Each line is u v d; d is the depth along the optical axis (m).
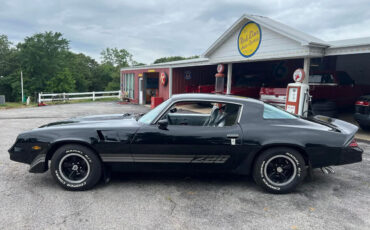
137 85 20.47
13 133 7.74
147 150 3.64
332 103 9.27
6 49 56.00
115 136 3.61
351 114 11.46
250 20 9.62
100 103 20.28
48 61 45.81
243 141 3.58
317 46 7.86
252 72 17.00
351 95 10.96
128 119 4.20
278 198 3.54
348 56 14.51
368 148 6.21
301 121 3.76
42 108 16.02
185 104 3.85
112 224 2.84
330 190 3.82
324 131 3.63
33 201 3.35
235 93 12.48
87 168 3.66
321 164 3.62
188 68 17.50
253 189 3.82
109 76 69.00
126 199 3.44
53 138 3.61
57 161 3.60
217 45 11.45
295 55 8.29
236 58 10.61
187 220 2.95
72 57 59.69
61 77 47.69
